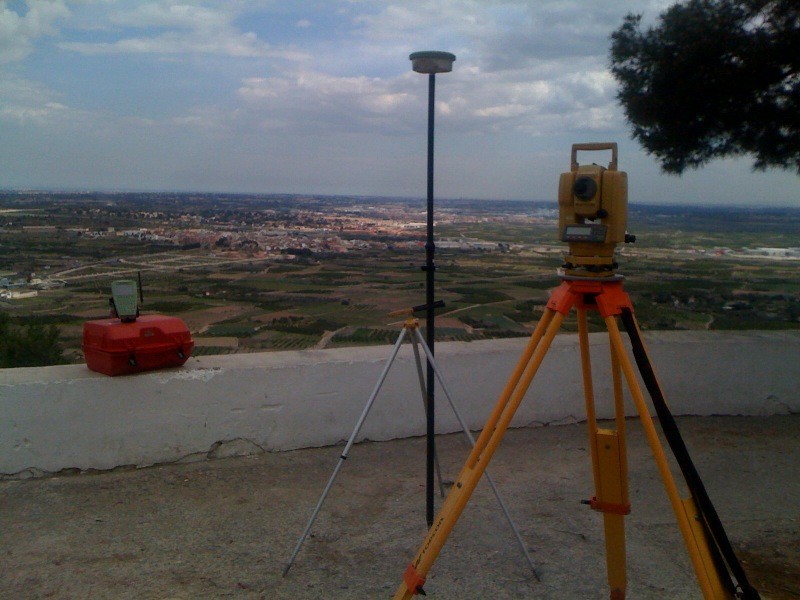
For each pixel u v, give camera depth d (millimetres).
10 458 3537
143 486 3527
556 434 4402
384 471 3789
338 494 3479
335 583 2660
